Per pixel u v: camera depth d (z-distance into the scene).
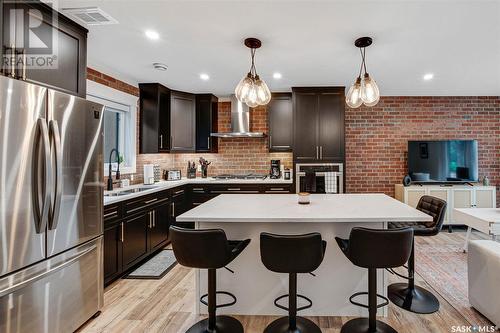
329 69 3.36
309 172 4.22
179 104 4.46
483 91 4.49
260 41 2.54
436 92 4.56
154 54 2.88
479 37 2.47
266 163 5.00
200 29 2.32
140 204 3.13
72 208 1.92
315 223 2.18
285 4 1.95
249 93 2.36
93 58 2.99
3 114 1.48
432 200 2.39
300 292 2.21
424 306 2.25
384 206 2.27
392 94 4.72
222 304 2.19
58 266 1.80
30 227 1.62
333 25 2.24
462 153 4.59
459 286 2.65
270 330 1.95
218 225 2.22
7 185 1.51
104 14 2.07
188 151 4.57
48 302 1.76
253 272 2.22
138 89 4.06
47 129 1.69
